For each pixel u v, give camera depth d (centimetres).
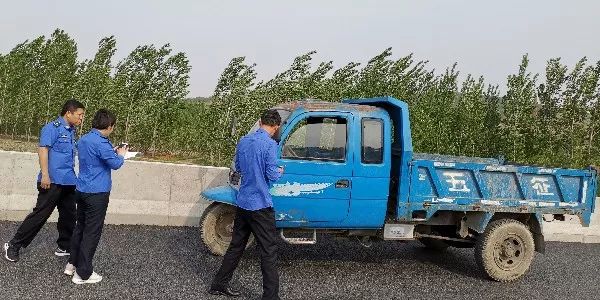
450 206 722
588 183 786
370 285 668
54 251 691
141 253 723
